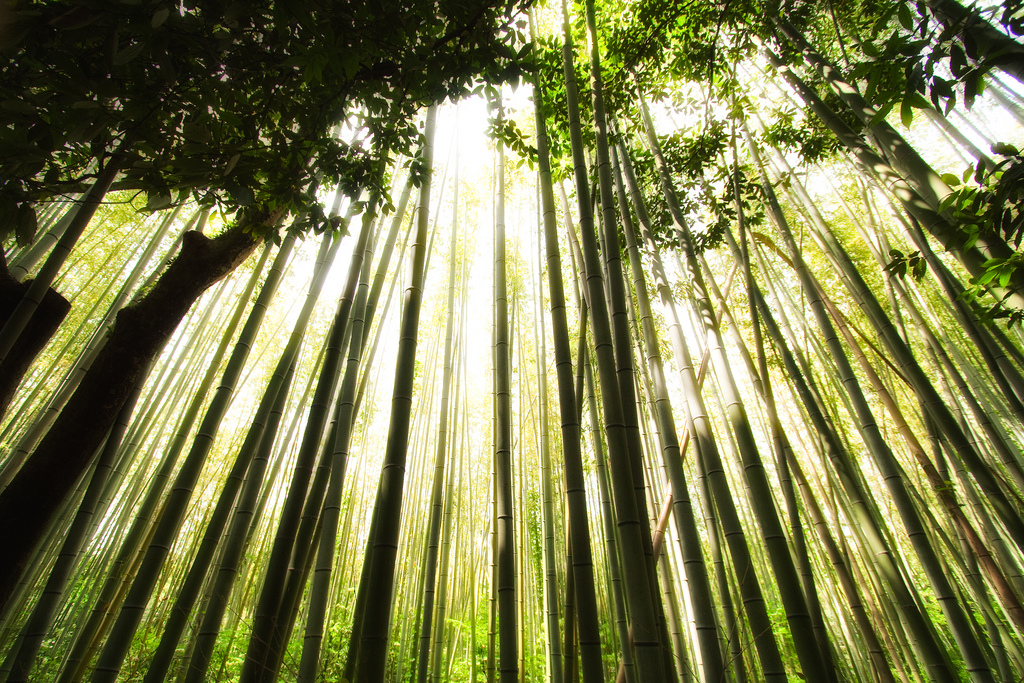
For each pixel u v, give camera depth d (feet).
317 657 6.84
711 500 9.57
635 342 12.91
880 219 18.01
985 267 5.12
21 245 6.18
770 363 17.54
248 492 8.20
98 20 4.77
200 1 5.18
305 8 5.36
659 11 11.48
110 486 13.58
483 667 20.70
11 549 6.69
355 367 9.33
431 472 22.85
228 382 8.52
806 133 13.69
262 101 6.27
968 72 4.49
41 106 5.18
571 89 8.49
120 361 7.98
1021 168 4.75
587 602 5.35
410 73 6.84
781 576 5.74
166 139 5.83
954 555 13.78
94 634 9.14
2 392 7.42
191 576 7.17
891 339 10.74
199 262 8.86
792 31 10.38
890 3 10.48
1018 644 13.99
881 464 8.92
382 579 5.80
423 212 8.61
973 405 12.05
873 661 8.35
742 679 8.30
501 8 7.02
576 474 6.01
